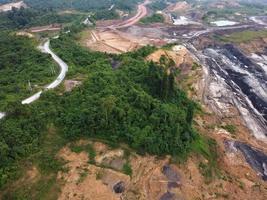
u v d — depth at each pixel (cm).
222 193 7131
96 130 6869
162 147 7094
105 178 6450
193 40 16888
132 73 9262
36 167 6188
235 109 10519
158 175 6881
